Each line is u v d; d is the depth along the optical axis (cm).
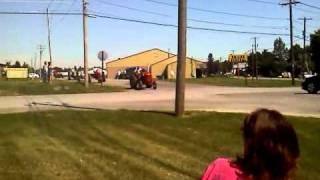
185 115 1934
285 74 13838
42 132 1595
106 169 1039
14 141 1418
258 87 5325
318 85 3822
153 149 1282
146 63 14050
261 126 266
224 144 1358
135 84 4841
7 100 3067
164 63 12338
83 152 1238
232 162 276
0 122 1839
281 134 264
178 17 1908
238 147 1315
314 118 1794
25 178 958
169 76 12081
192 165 1090
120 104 2698
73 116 1997
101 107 2475
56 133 1572
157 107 2475
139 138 1466
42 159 1145
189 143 1375
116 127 1698
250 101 2897
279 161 263
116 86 5444
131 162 1110
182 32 1906
